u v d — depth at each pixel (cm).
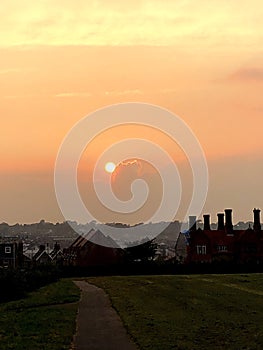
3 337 4559
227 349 3766
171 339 4209
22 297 9012
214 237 19712
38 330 4916
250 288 9938
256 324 5034
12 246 19725
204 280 12375
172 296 8300
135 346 4000
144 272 17088
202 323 5122
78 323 5366
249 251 19412
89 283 12912
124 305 7112
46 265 14262
